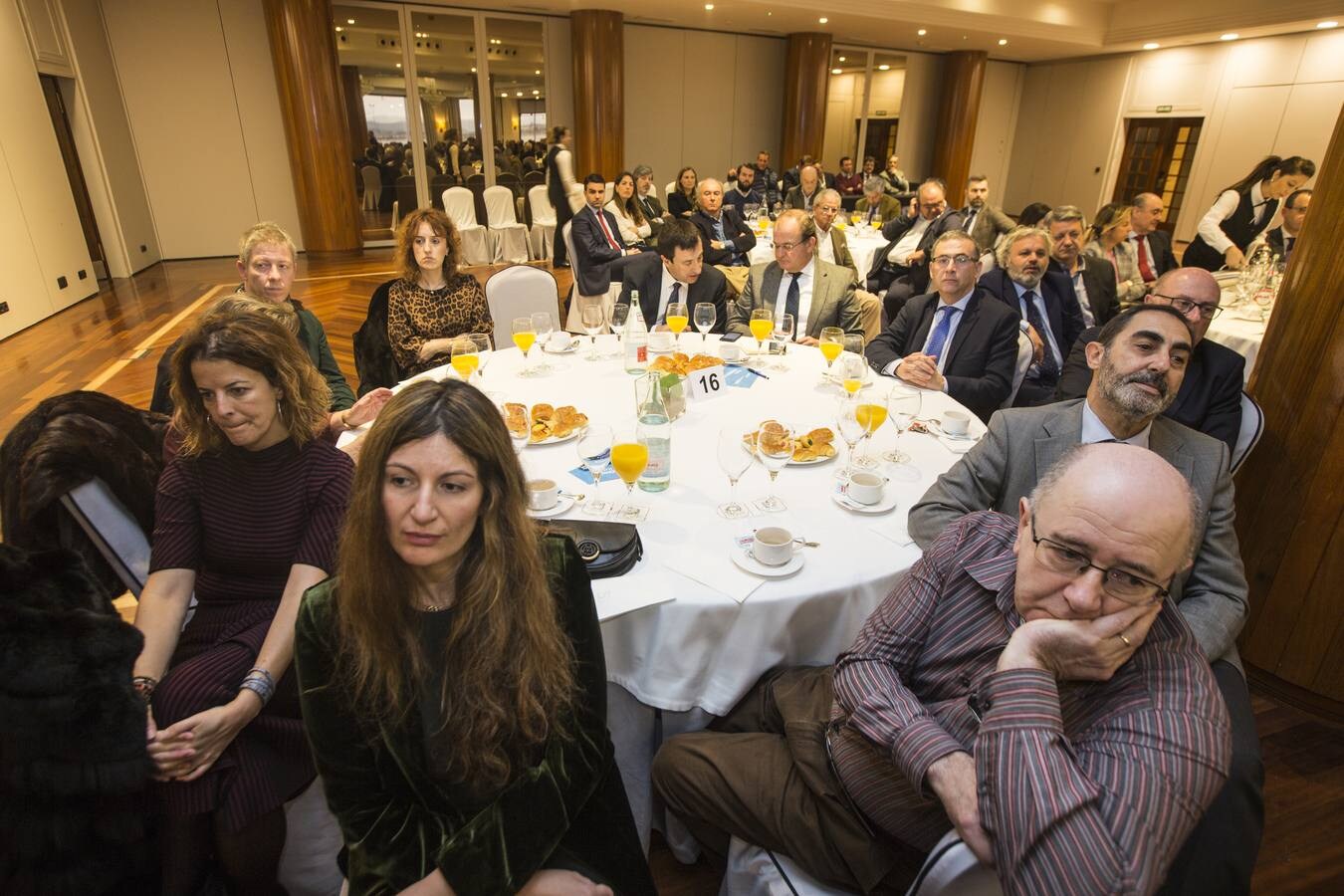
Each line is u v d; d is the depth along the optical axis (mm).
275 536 1368
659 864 1546
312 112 7789
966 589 1131
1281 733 1948
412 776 977
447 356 2973
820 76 10695
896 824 1067
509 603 944
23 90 5711
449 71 8953
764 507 1560
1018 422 1562
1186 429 1494
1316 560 1936
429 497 860
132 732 1078
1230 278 4387
